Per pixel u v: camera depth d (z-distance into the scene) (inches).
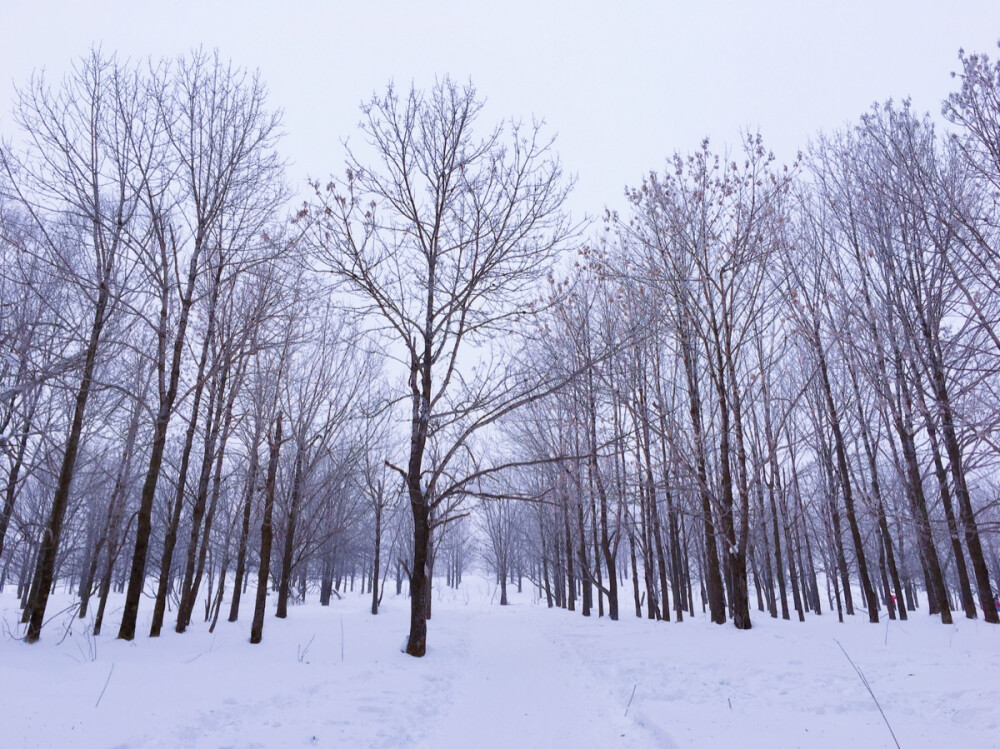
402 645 502.9
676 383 835.4
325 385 731.4
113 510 606.5
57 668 343.9
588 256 702.5
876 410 706.8
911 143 490.0
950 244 474.9
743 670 360.2
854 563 1160.8
